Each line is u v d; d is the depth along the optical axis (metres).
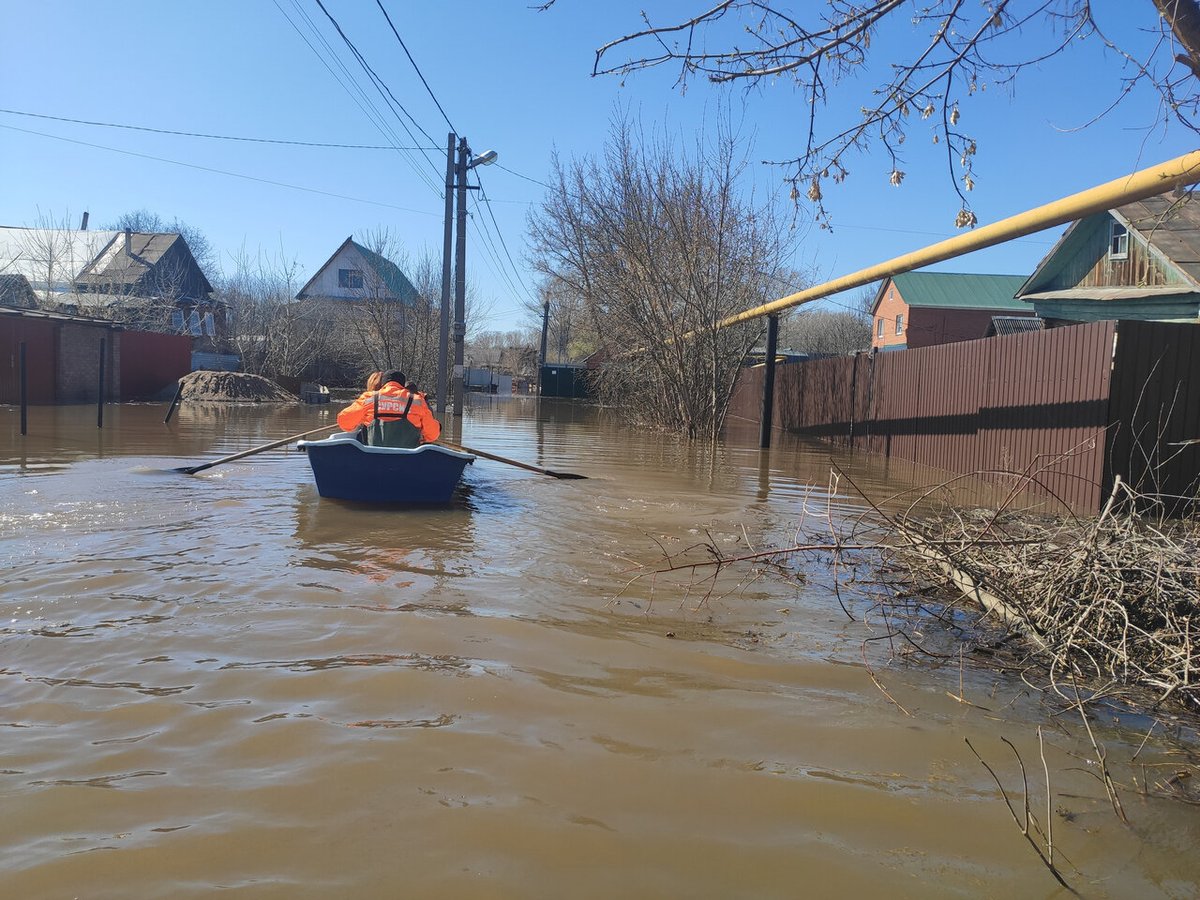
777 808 2.36
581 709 2.99
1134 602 3.72
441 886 1.94
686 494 8.49
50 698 2.93
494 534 6.07
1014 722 3.04
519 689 3.15
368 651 3.49
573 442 15.49
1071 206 6.79
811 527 6.65
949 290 44.22
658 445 15.11
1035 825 2.31
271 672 3.23
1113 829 2.31
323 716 2.85
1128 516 4.15
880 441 13.41
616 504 7.70
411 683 3.16
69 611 3.90
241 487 7.87
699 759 2.64
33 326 19.78
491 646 3.61
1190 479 7.43
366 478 7.21
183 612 3.93
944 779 2.57
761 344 26.36
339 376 38.78
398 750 2.62
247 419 17.94
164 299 33.50
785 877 2.03
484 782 2.44
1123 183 6.18
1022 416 8.95
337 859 2.04
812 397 17.47
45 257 32.56
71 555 4.93
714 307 16.92
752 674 3.40
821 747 2.76
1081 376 7.81
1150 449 7.42
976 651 3.81
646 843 2.16
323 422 17.06
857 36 4.82
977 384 10.06
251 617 3.88
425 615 3.99
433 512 6.96
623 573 4.99
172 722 2.77
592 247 19.39
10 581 4.35
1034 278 20.25
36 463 9.17
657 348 18.33
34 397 19.80
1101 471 7.38
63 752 2.54
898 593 4.67
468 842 2.13
